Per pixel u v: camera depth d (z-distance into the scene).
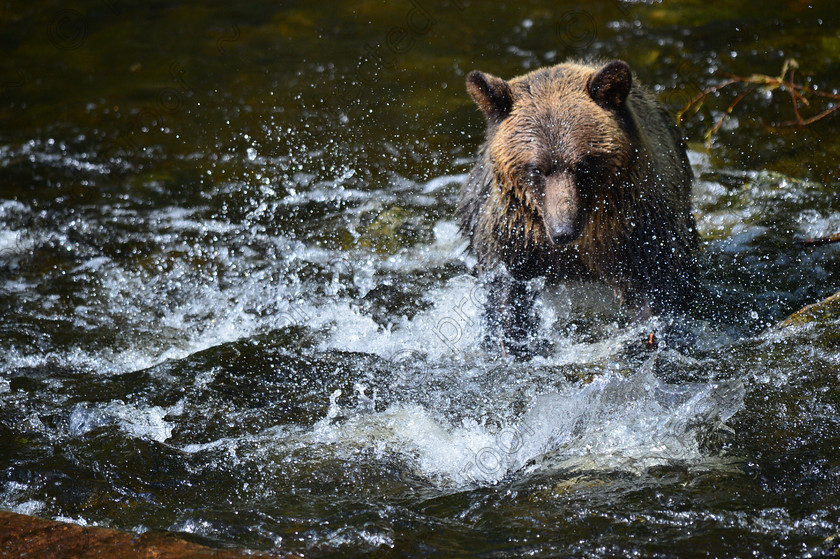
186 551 6.36
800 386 8.45
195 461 7.93
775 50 18.34
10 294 12.29
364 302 11.67
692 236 10.98
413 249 13.16
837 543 6.23
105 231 14.20
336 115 17.75
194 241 13.77
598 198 9.75
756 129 15.70
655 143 10.54
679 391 8.52
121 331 11.23
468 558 6.32
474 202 11.13
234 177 15.77
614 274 10.52
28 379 9.77
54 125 18.17
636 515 6.75
